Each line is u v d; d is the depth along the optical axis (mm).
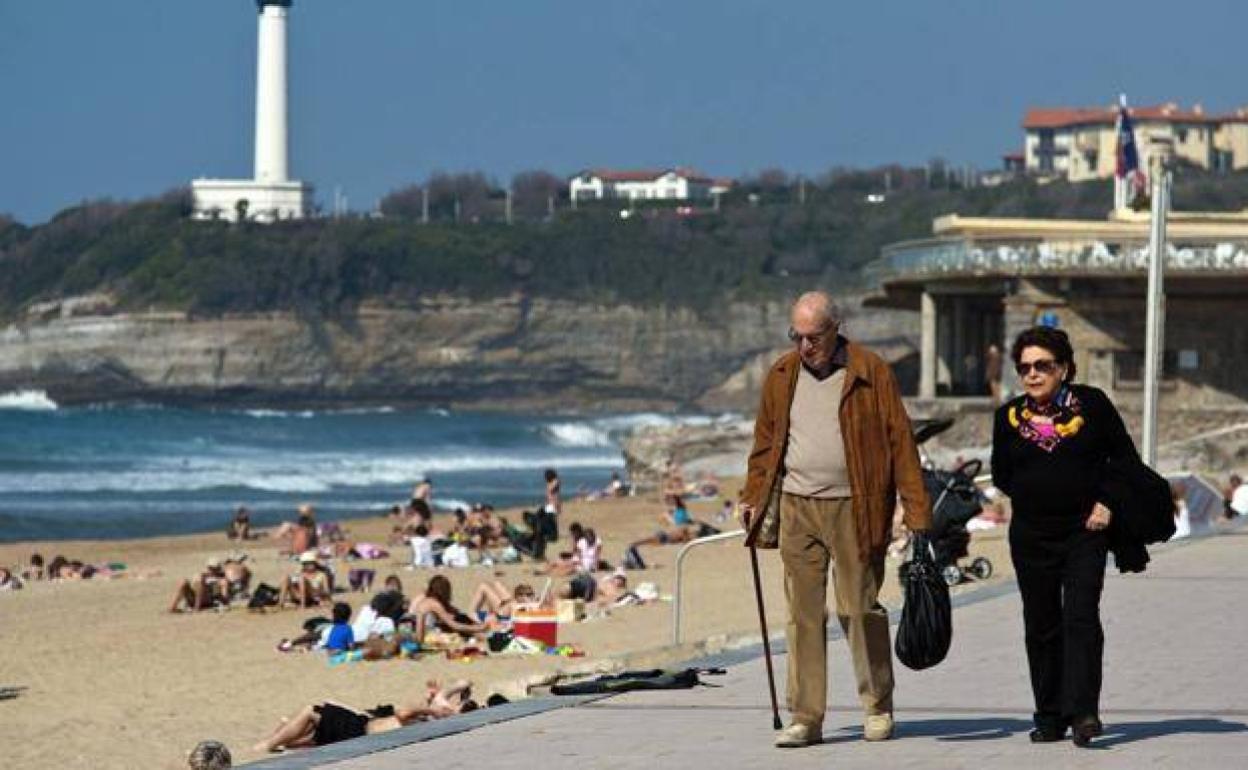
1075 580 28500
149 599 94250
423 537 109312
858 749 28641
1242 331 165750
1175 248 160375
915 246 175875
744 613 78875
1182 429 164500
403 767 27500
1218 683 35625
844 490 28891
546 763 27703
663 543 120562
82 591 100000
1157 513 28469
